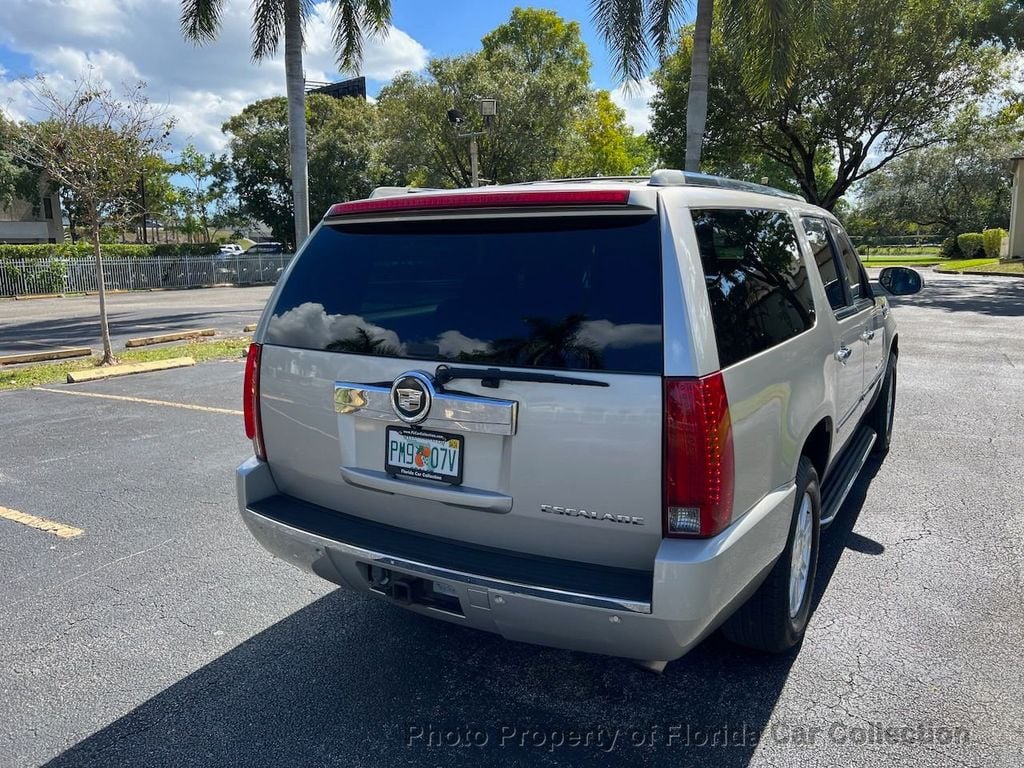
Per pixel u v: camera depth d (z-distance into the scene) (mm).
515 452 2482
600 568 2459
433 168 34906
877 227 69625
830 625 3490
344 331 2893
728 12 12930
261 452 3213
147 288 34625
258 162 43438
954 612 3588
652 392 2279
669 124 26609
